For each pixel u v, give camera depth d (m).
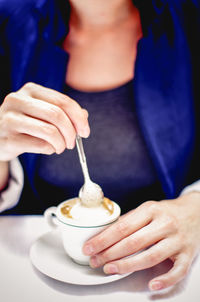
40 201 0.53
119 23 0.54
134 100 0.50
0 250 0.37
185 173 0.57
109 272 0.32
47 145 0.37
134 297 0.30
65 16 0.54
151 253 0.32
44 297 0.30
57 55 0.52
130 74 0.52
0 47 0.59
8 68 0.59
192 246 0.34
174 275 0.31
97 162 0.50
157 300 0.29
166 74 0.52
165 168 0.50
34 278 0.32
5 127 0.36
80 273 0.32
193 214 0.38
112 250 0.32
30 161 0.50
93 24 0.53
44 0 0.57
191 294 0.30
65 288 0.31
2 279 0.32
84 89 0.51
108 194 0.52
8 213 0.53
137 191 0.52
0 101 0.60
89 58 0.54
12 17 0.59
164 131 0.51
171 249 0.33
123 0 0.51
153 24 0.52
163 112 0.50
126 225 0.34
